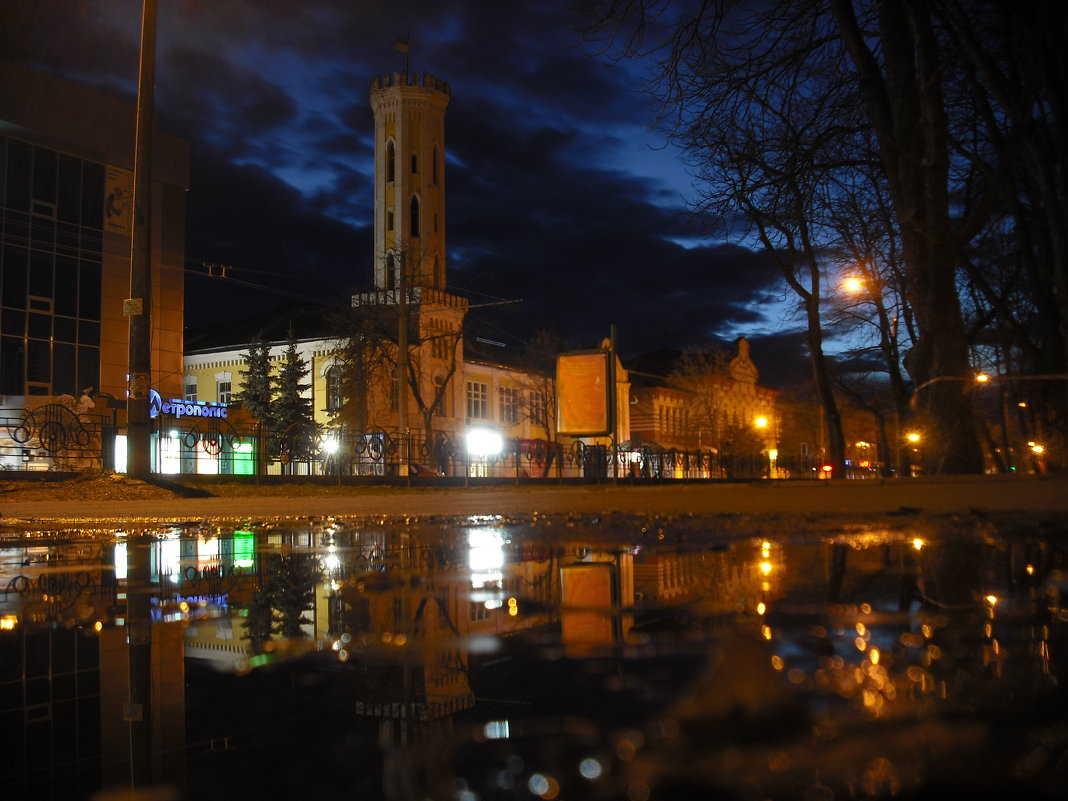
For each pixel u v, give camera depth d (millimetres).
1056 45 11961
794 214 17859
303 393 59031
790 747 809
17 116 34969
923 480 8086
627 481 40312
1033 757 809
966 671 1208
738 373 93000
